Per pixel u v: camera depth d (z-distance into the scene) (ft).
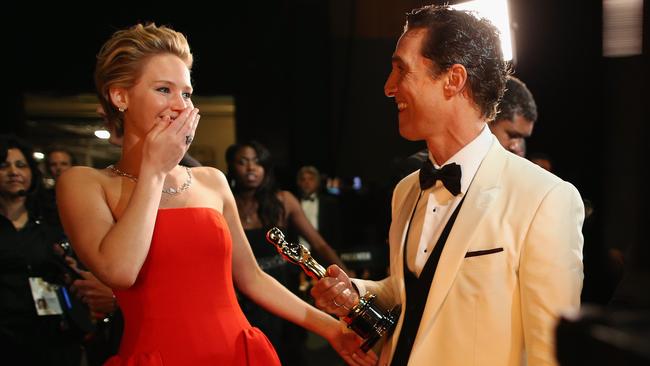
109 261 5.28
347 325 6.15
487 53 5.65
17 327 10.71
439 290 5.32
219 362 5.67
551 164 13.19
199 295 5.75
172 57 5.85
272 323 11.27
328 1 25.16
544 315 5.00
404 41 5.75
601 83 12.90
